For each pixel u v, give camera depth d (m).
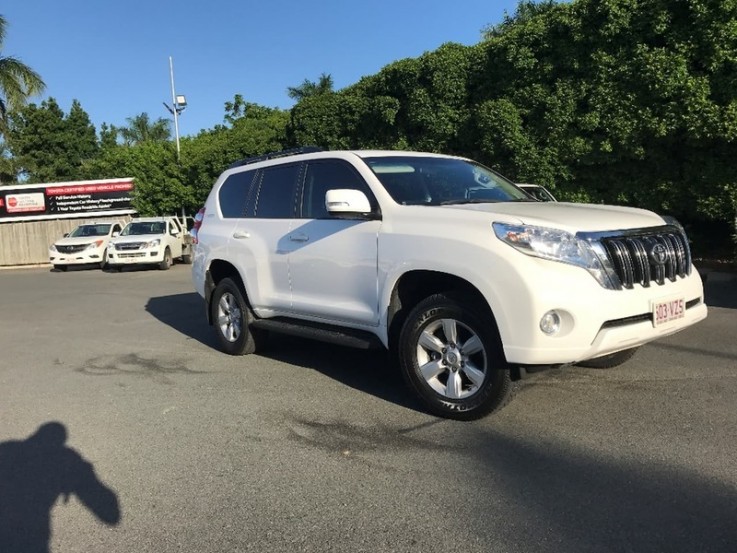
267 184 6.39
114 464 4.09
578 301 3.91
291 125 20.08
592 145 11.78
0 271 26.70
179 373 6.32
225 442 4.37
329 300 5.41
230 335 6.95
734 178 10.65
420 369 4.64
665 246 4.39
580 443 4.02
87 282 17.31
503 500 3.35
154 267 22.30
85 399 5.55
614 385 5.14
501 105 12.88
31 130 49.12
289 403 5.15
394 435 4.33
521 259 4.00
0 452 4.38
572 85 11.93
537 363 3.96
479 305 4.31
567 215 4.35
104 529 3.27
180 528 3.25
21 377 6.46
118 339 8.37
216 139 27.38
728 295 9.27
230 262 6.61
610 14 10.91
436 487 3.54
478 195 5.38
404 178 5.24
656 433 4.11
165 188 29.75
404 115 15.96
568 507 3.24
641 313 4.15
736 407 4.52
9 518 3.43
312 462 3.97
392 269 4.71
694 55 10.29
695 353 6.02
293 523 3.24
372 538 3.06
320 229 5.47
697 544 2.85
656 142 11.24
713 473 3.52
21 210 30.05
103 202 30.36
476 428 4.36
